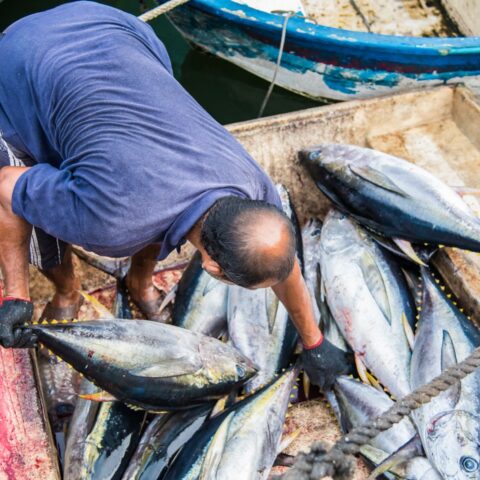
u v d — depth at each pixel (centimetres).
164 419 268
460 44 426
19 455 244
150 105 199
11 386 262
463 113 388
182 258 360
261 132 357
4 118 234
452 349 286
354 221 345
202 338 266
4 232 224
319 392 307
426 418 263
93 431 258
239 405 262
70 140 204
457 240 316
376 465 261
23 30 222
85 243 206
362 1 555
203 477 243
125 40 214
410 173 330
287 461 268
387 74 464
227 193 192
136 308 329
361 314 306
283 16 449
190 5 466
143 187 189
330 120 370
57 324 237
